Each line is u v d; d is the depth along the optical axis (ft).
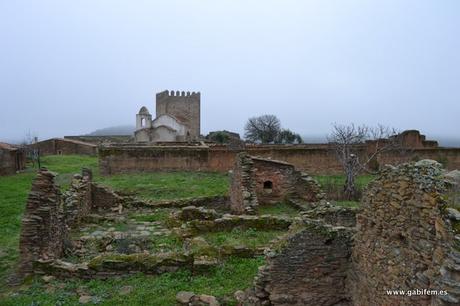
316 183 65.62
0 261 42.52
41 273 37.60
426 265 19.57
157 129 204.13
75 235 51.70
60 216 44.24
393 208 23.08
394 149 100.53
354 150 98.22
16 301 32.50
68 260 42.45
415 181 20.88
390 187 23.53
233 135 236.63
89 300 32.30
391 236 23.25
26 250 38.06
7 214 61.31
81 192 59.06
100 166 103.81
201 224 49.39
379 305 24.36
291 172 66.95
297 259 29.35
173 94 256.52
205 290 33.42
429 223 19.42
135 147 106.01
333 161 106.83
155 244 46.42
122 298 32.53
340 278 29.76
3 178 95.09
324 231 29.48
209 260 37.60
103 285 35.42
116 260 37.37
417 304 19.98
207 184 88.58
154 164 105.81
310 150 106.93
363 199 27.58
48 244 38.99
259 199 66.64
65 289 35.04
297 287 29.50
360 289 27.25
